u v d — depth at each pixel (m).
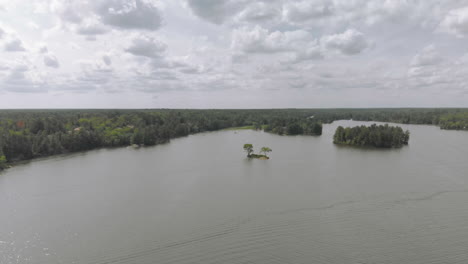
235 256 48.97
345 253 49.28
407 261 46.91
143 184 88.19
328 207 68.12
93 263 47.75
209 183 88.56
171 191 81.50
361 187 82.69
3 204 72.81
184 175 98.44
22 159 127.69
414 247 50.78
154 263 47.47
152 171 104.50
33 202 73.94
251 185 86.06
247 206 69.50
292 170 104.25
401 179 90.19
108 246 52.50
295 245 51.97
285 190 81.00
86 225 60.72
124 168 109.75
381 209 66.56
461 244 51.44
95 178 95.50
